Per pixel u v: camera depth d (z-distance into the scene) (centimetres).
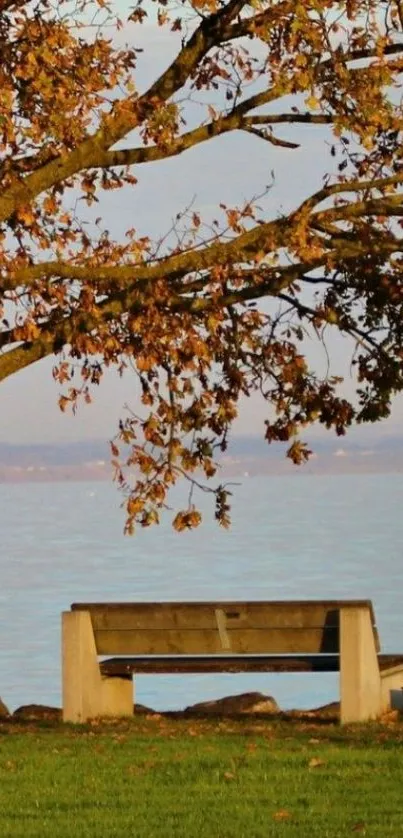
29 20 2694
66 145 2697
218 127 2697
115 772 2391
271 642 2938
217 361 2816
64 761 2480
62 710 3059
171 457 2719
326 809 2131
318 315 2841
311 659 2942
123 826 2055
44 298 2680
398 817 2075
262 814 2111
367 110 2612
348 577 14825
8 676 8056
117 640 2981
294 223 2616
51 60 2631
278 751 2534
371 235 2733
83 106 2741
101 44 2791
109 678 3064
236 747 2589
